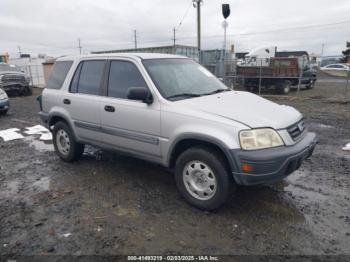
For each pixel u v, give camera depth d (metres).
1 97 10.66
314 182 4.43
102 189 4.31
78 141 5.08
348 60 40.16
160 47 21.75
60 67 5.38
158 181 4.55
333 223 3.34
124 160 5.52
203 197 3.57
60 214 3.64
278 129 3.30
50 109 5.39
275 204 3.77
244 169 3.15
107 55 4.59
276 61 17.70
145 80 3.98
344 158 5.48
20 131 8.27
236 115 3.36
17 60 28.77
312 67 20.20
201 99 3.82
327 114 10.26
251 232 3.18
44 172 5.06
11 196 4.18
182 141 3.62
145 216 3.54
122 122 4.18
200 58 19.77
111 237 3.14
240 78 18.62
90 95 4.66
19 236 3.20
